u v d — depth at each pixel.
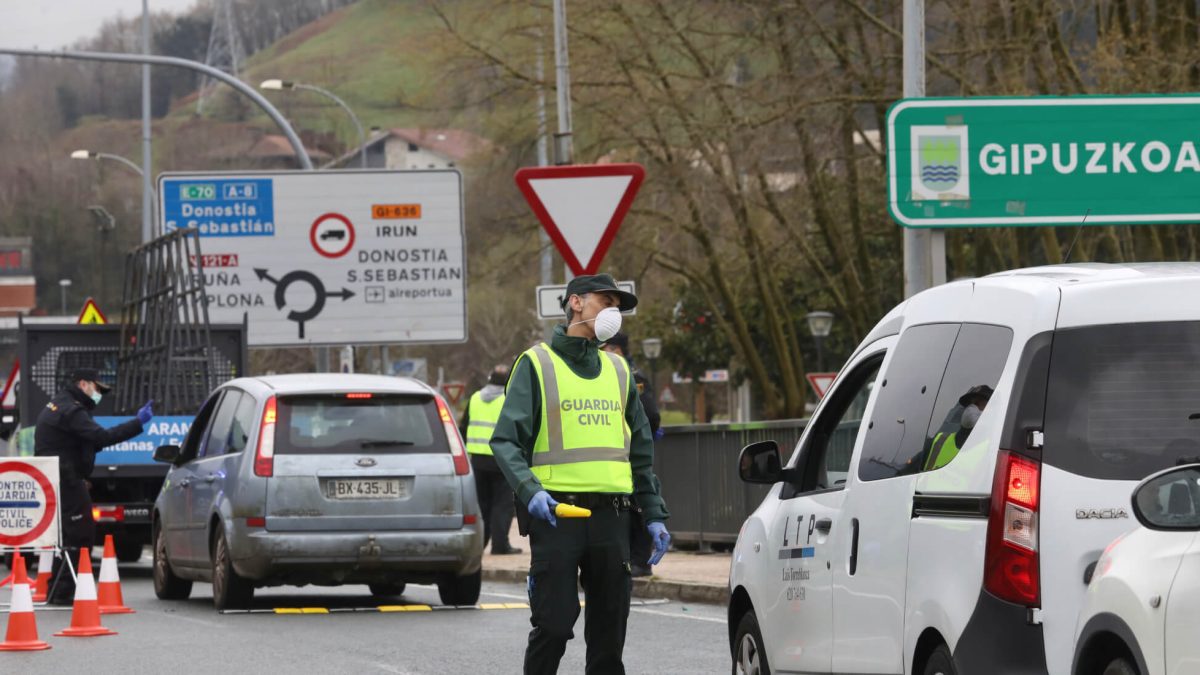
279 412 41.34
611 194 42.03
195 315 62.03
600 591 22.53
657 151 89.44
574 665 31.67
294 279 87.88
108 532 56.81
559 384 22.30
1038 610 16.17
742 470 22.38
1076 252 84.81
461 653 33.31
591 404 22.36
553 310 42.53
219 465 42.44
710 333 158.62
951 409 17.78
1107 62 70.31
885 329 20.61
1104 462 16.23
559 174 42.00
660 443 61.38
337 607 43.69
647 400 41.69
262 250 87.75
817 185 88.56
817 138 84.94
